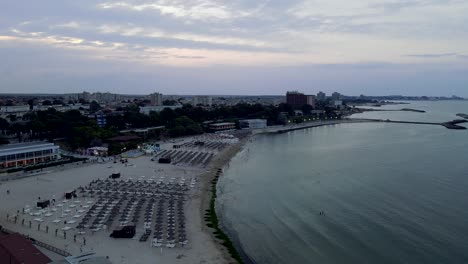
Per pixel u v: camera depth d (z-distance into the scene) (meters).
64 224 112.69
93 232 106.19
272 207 137.12
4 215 120.06
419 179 175.62
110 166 199.25
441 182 169.38
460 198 143.62
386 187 161.38
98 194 142.75
